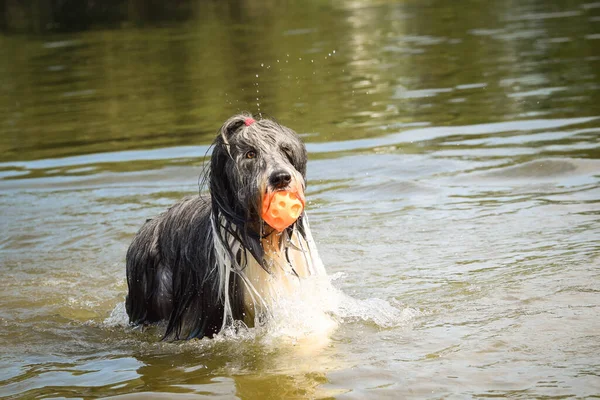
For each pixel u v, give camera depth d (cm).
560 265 1071
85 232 1425
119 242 1370
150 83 3055
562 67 2672
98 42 4700
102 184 1722
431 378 777
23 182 1786
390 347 870
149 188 1666
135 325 1068
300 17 5275
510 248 1162
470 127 1956
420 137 1898
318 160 1766
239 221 921
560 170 1530
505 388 742
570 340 838
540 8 4609
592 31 3431
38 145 2156
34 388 841
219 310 967
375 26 4406
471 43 3422
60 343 999
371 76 2816
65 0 7012
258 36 4328
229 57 3569
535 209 1328
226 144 904
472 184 1510
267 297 957
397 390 758
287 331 937
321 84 2712
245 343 927
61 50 4434
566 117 1961
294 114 2266
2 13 6838
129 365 902
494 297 990
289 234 960
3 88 3250
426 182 1542
